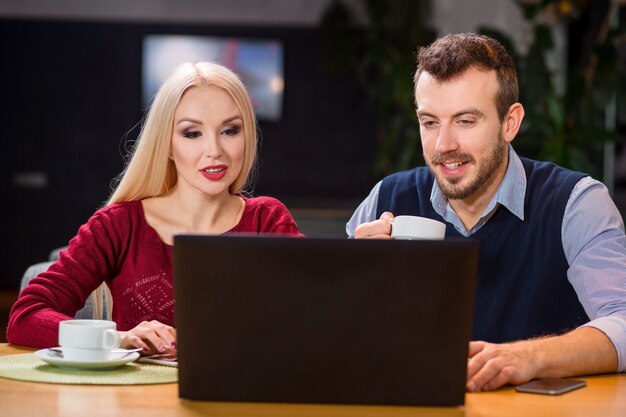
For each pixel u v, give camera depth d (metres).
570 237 2.12
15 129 8.88
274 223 2.35
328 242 1.41
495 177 2.14
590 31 8.06
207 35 8.86
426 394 1.44
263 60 8.88
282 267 1.42
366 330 1.43
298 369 1.44
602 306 1.98
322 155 8.97
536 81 6.57
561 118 6.37
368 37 8.59
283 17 8.91
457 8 8.84
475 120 2.00
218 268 1.42
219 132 2.16
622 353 1.77
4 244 8.90
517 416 1.41
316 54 8.91
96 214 2.28
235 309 1.43
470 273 1.42
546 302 2.14
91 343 1.68
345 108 8.95
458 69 1.99
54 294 2.09
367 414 1.40
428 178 2.35
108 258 2.24
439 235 1.71
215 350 1.44
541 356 1.66
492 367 1.59
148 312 2.23
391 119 8.48
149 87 8.85
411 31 8.30
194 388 1.46
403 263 1.42
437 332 1.43
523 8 7.10
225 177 2.17
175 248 1.43
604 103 6.78
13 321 1.98
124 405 1.44
